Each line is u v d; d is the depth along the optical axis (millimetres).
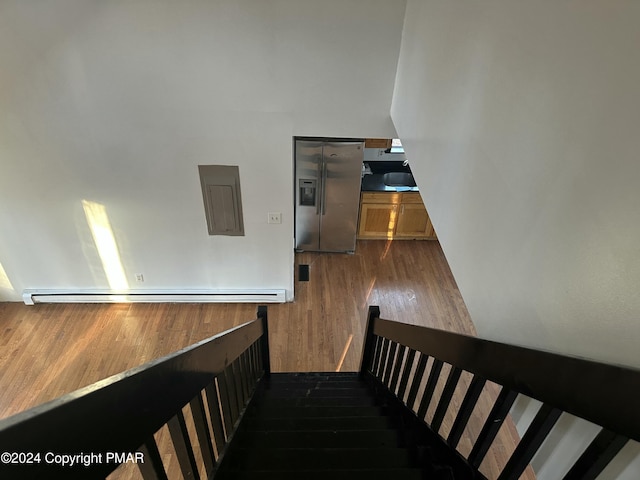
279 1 2686
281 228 3918
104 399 603
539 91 996
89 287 4324
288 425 1929
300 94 3084
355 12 2734
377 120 3211
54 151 3342
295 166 4594
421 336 1597
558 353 757
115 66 2918
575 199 851
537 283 1012
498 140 1230
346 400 2461
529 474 2400
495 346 993
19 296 4344
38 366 3734
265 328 2924
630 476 719
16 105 3068
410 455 1547
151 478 796
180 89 3043
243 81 3016
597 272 781
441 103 1813
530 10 1034
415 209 5270
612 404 617
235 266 4203
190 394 958
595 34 785
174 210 3762
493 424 1057
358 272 5004
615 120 727
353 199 4852
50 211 3721
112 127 3227
